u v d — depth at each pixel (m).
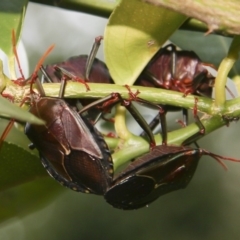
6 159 0.35
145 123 0.35
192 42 0.37
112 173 0.34
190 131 0.35
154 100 0.34
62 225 0.56
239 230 0.56
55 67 0.36
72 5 0.36
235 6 0.32
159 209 0.57
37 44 0.48
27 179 0.35
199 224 0.56
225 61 0.34
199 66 0.38
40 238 0.55
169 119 0.46
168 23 0.34
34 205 0.36
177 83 0.38
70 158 0.34
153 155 0.35
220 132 0.55
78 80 0.34
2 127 0.38
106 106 0.35
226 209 0.56
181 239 0.57
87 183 0.34
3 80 0.34
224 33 0.32
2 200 0.36
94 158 0.34
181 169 0.35
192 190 0.57
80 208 0.57
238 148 0.55
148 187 0.35
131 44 0.34
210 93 0.38
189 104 0.34
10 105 0.30
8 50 0.34
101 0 0.36
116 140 0.35
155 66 0.38
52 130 0.34
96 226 0.57
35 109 0.34
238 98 0.34
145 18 0.34
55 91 0.34
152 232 0.57
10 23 0.34
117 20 0.34
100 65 0.37
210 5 0.32
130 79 0.35
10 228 0.54
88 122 0.34
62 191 0.36
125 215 0.58
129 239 0.57
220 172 0.57
